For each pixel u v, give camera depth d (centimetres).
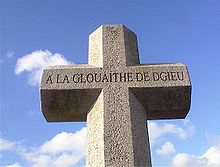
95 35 412
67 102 363
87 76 365
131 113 349
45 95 357
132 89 362
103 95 354
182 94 364
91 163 334
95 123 350
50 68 370
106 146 327
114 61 377
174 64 379
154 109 375
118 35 398
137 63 395
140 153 336
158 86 360
